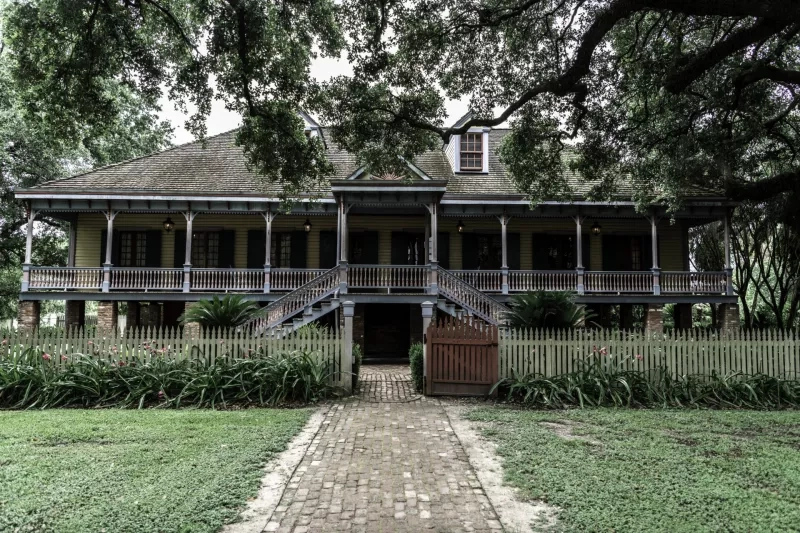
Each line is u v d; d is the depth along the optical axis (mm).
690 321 19609
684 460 5793
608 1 10727
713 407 9297
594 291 18906
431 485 5020
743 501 4559
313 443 6582
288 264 20859
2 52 22672
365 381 12422
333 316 19250
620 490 4816
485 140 21234
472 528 4035
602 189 16203
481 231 21125
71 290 18406
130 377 9469
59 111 12773
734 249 21812
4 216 24281
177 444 6324
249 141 13273
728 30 12406
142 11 11383
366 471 5434
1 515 4125
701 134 13625
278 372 9555
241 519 4188
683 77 9938
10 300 30344
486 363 10141
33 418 7809
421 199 17656
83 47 11109
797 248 18141
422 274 17672
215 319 12773
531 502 4590
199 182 19469
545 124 13906
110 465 5441
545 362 10227
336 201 18297
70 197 18172
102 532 3871
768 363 10219
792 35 10688
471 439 6805
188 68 11523
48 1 10531
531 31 12078
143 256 20734
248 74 11562
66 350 9969
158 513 4203
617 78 13273
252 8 10125
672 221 17703
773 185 11250
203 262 20812
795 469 5484
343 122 12711
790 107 13047
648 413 8508
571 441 6645
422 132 13086
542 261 21125
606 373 9867
